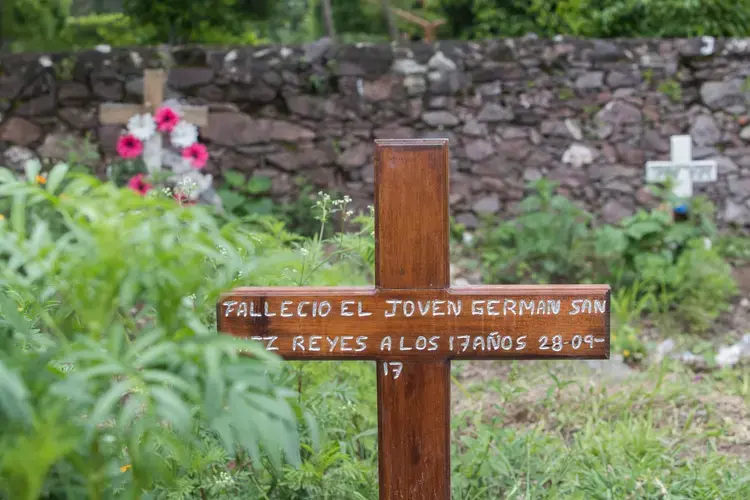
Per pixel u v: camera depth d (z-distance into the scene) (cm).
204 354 137
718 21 758
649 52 688
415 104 694
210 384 134
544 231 600
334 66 692
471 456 290
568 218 598
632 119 690
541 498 279
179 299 144
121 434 145
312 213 667
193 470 219
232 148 693
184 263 148
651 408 378
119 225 140
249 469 253
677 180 680
